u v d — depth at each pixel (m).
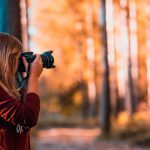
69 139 31.39
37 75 3.71
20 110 3.48
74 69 54.19
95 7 48.78
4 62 3.60
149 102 40.84
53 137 33.34
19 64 3.72
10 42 3.65
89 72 52.12
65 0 50.22
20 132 3.61
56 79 58.62
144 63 45.38
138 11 41.31
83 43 50.75
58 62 54.91
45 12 51.69
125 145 24.53
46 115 64.06
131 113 35.72
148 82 41.88
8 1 13.87
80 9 49.19
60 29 51.47
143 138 24.31
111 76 43.12
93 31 49.50
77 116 61.00
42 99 63.56
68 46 52.56
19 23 14.04
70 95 61.31
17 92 3.62
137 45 42.03
